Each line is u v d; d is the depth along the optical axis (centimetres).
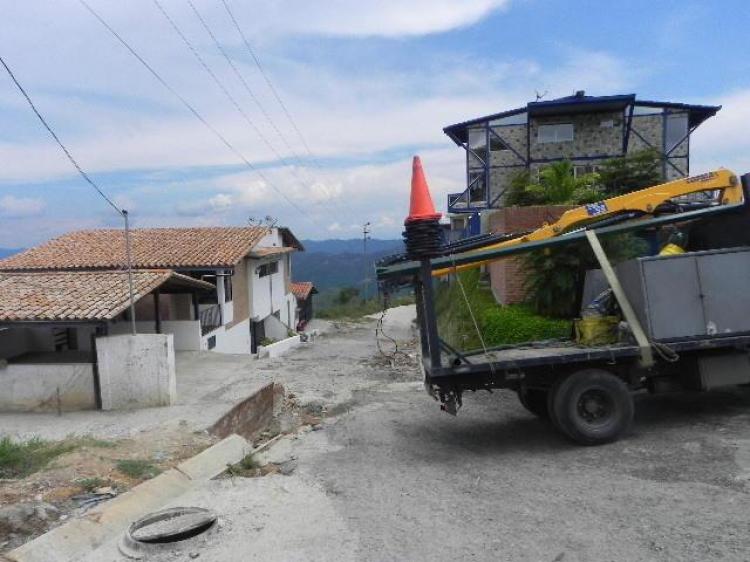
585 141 3484
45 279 1680
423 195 894
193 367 1953
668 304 902
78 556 623
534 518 641
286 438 1124
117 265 2556
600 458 836
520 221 1700
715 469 739
